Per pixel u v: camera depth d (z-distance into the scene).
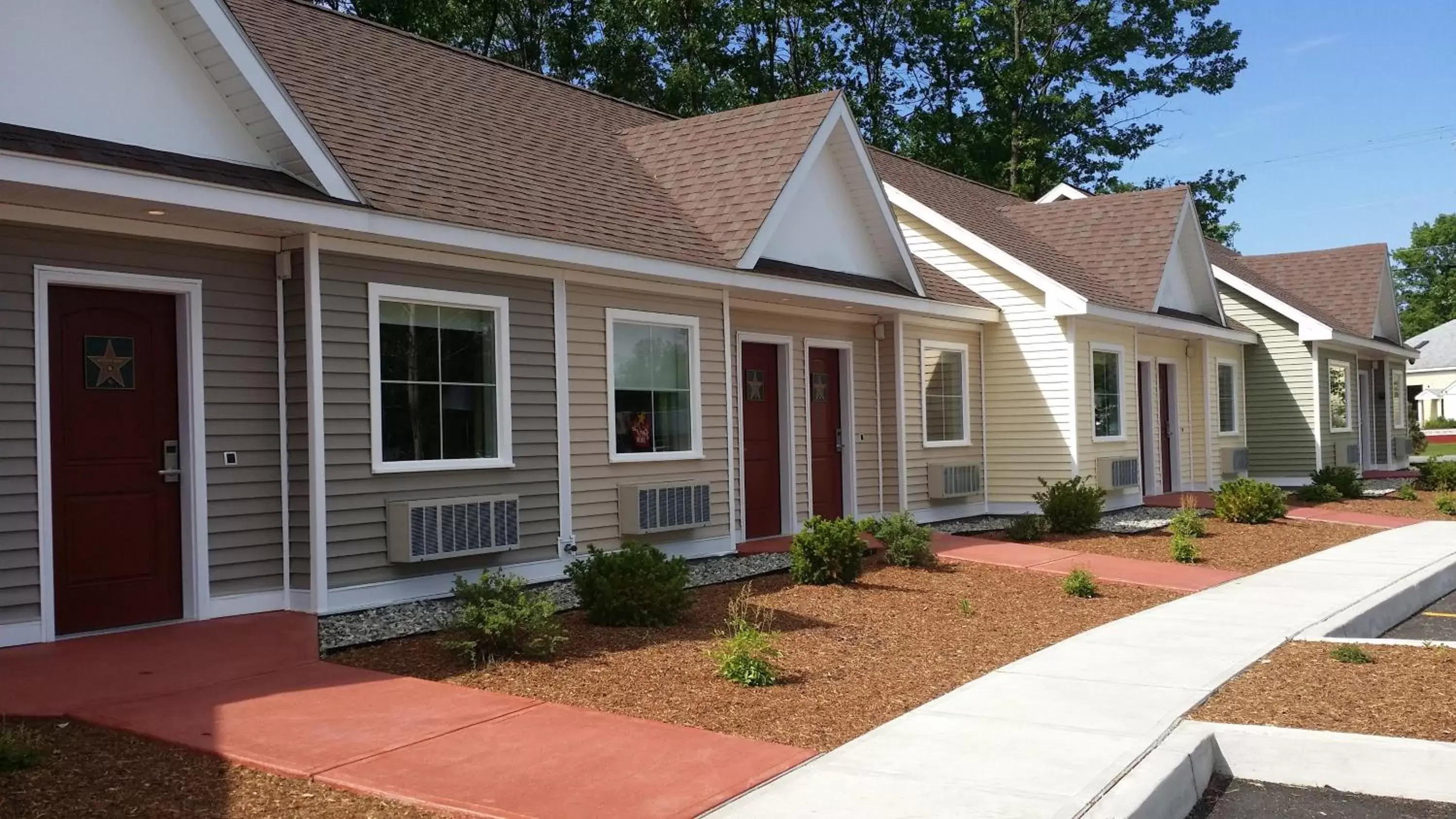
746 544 13.01
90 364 7.75
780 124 13.82
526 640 7.51
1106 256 19.88
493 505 9.74
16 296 7.25
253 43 8.18
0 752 5.03
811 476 14.45
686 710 6.44
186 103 8.07
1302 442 24.42
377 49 12.44
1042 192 37.38
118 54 7.70
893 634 8.77
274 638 7.66
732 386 13.24
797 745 5.84
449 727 5.86
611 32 30.50
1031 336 17.58
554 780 5.10
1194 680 7.26
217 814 4.63
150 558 8.04
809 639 8.48
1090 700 6.78
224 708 6.09
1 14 7.11
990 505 17.95
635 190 12.73
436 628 8.30
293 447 8.58
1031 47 38.41
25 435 7.25
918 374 16.30
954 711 6.52
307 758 5.30
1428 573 11.84
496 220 9.70
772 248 13.31
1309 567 12.45
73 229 7.54
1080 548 13.78
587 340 11.00
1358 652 7.84
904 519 12.41
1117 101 39.03
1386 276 28.64
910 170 20.91
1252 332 25.02
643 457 11.58
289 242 8.58
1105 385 18.56
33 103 7.25
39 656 6.98
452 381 9.74
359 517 8.83
